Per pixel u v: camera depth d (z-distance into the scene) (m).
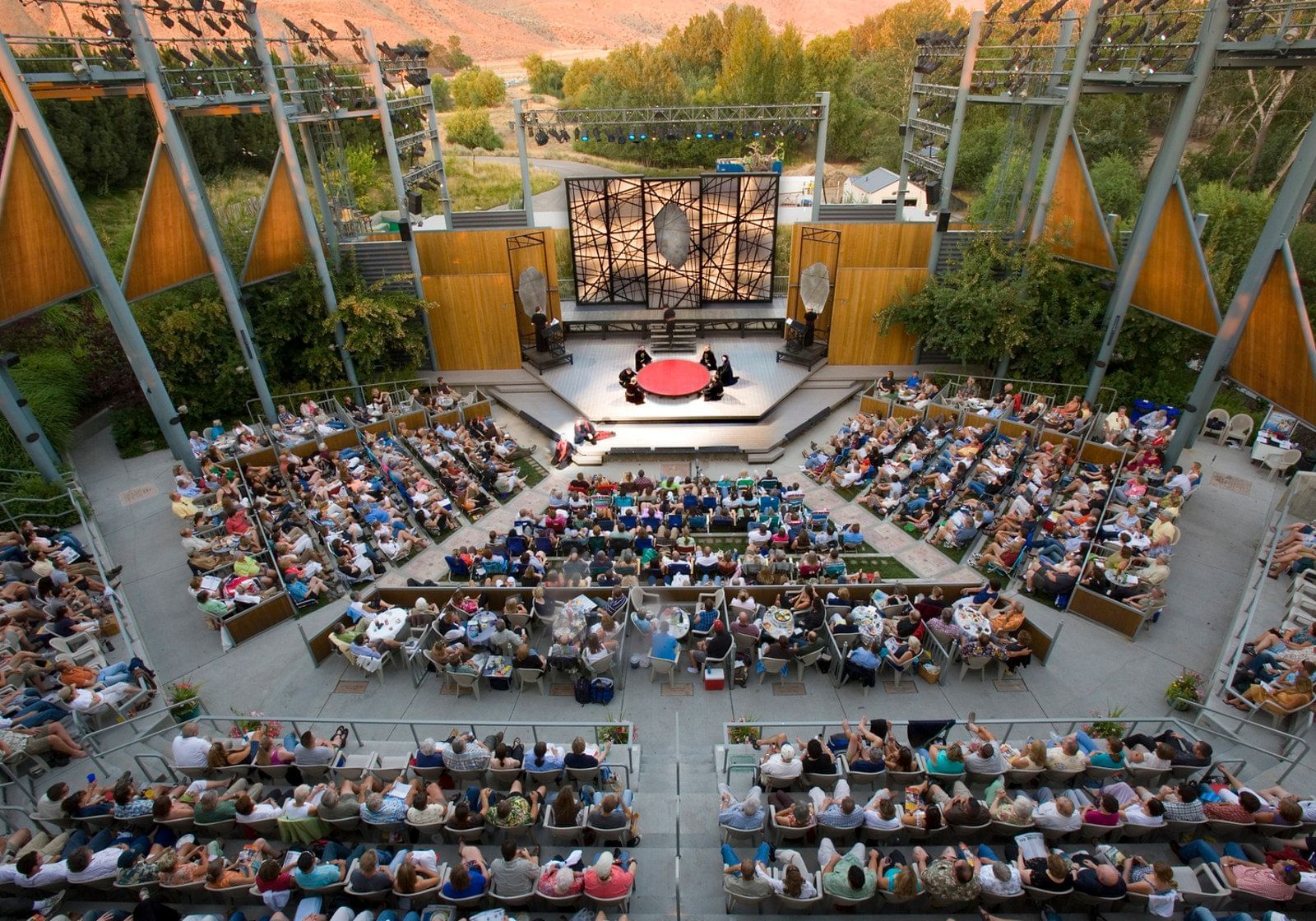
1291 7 18.08
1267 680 13.37
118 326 20.67
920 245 28.92
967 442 22.38
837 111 69.50
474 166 65.44
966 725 12.20
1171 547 17.94
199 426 25.31
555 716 14.27
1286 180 17.89
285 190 25.05
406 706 14.60
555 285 30.55
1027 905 9.89
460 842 10.98
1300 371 18.19
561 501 20.75
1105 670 15.08
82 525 19.59
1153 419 22.36
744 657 15.16
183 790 11.42
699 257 32.84
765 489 21.16
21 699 13.01
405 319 27.55
